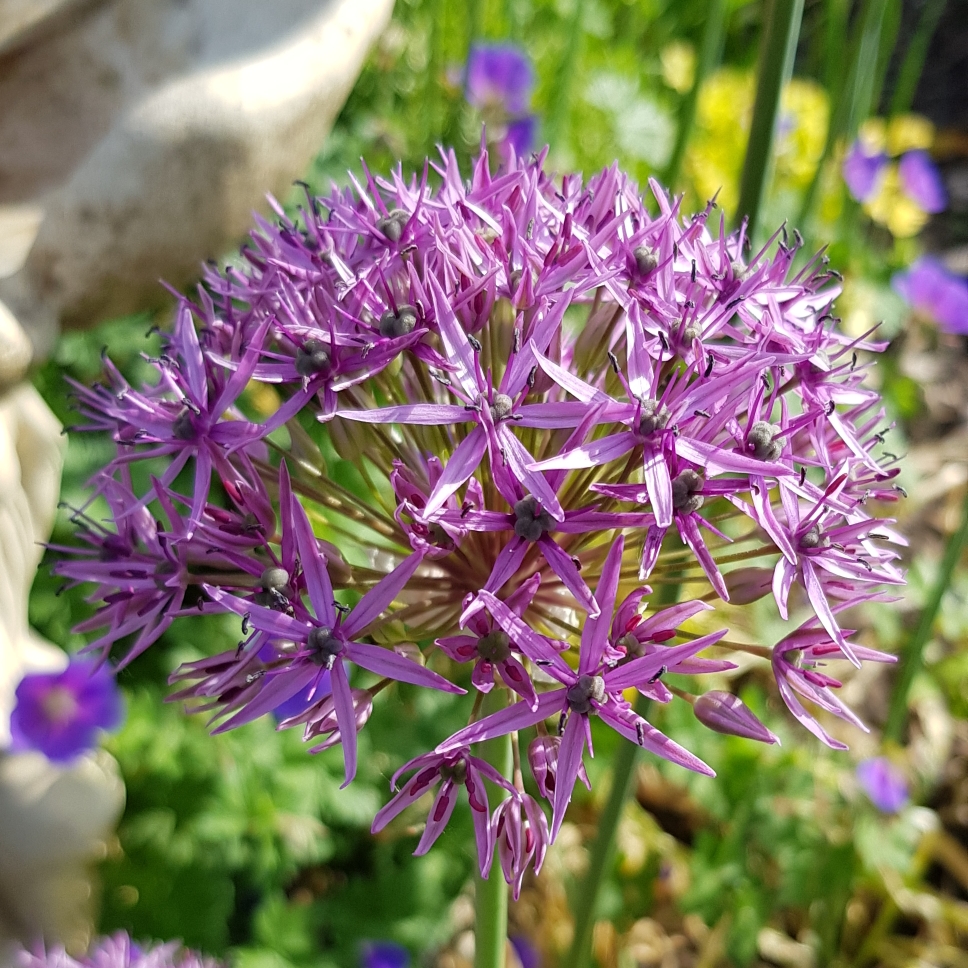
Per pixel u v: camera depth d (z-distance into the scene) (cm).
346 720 12
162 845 25
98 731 20
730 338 15
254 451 16
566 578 12
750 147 18
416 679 12
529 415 13
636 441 13
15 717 18
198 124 14
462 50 43
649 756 28
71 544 28
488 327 14
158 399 15
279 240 15
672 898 30
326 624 12
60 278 14
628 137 41
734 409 13
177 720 26
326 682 12
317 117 16
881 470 14
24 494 17
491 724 12
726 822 29
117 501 15
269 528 14
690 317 14
